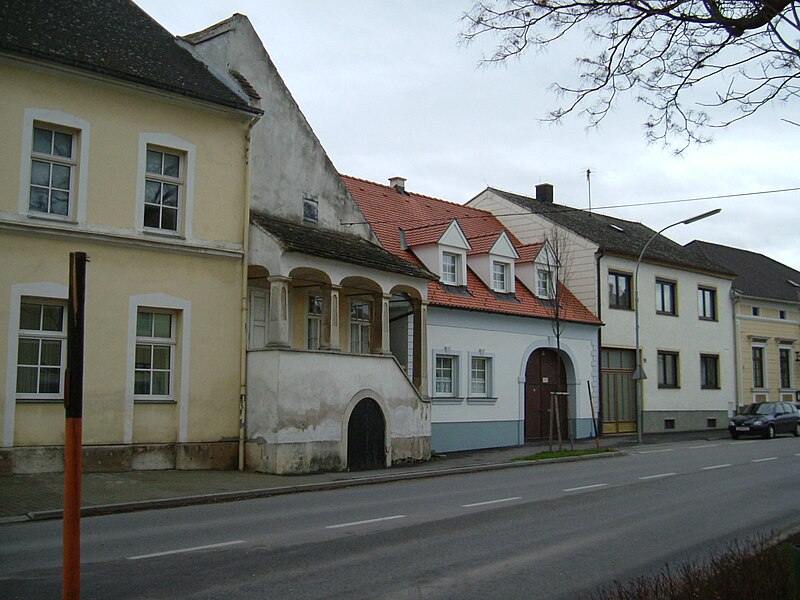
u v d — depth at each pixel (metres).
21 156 14.88
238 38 19.50
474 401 25.44
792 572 5.86
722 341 39.41
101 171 15.96
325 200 21.48
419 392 21.42
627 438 31.17
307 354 18.06
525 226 33.59
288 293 19.31
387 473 18.11
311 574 8.02
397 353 23.55
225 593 7.18
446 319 24.70
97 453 15.59
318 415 18.22
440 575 8.10
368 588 7.50
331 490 15.55
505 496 14.37
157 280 16.73
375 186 29.38
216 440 17.41
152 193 16.97
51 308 15.29
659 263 35.62
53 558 8.59
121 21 18.47
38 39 15.47
